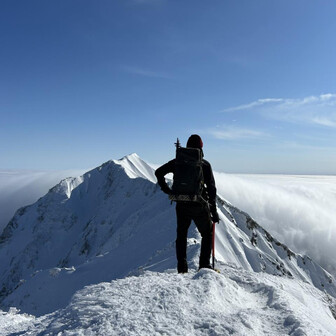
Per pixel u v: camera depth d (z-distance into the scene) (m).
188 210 5.77
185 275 5.47
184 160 5.67
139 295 4.07
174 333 3.18
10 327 4.41
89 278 61.81
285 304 4.01
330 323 5.23
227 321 3.42
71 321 3.64
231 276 5.84
